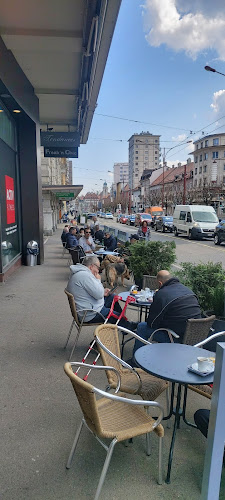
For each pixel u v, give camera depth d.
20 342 5.11
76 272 4.84
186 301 3.67
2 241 9.32
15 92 8.76
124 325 4.81
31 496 2.38
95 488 2.46
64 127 16.25
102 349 3.14
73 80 10.40
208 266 5.32
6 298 7.65
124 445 2.93
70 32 7.30
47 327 5.78
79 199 175.62
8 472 2.58
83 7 6.32
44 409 3.40
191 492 2.46
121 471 2.63
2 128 9.26
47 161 29.45
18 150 11.62
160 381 3.15
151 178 93.44
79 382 2.15
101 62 7.48
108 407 2.73
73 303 4.60
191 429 3.19
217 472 2.21
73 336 5.39
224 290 4.72
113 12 5.34
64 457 2.76
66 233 14.03
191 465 2.72
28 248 12.06
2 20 6.83
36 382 3.92
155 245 7.34
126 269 8.82
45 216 29.52
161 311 3.67
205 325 3.55
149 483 2.53
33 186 11.96
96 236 15.45
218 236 21.91
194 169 74.75
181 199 62.50
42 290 8.43
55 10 6.38
